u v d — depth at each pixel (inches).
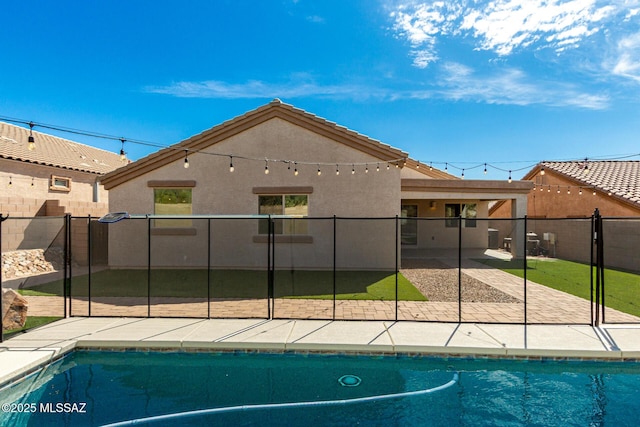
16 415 162.2
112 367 207.9
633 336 223.6
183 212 475.8
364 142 452.4
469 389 184.5
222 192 468.1
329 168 458.0
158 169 474.6
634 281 404.8
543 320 256.8
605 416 162.4
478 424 156.7
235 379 195.6
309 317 263.3
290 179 460.4
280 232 464.8
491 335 226.2
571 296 330.0
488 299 317.7
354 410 167.8
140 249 474.9
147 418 160.6
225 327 241.3
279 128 462.9
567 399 175.3
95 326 243.9
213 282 392.2
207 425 156.1
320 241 458.6
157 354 216.1
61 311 281.6
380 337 223.1
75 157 762.2
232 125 462.9
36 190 615.8
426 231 735.7
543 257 645.9
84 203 589.3
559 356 204.2
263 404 172.1
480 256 629.0
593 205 619.8
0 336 214.5
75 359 214.8
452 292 344.2
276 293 340.5
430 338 221.3
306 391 183.5
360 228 456.4
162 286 373.1
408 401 174.4
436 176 650.8
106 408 168.1
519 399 175.5
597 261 245.4
